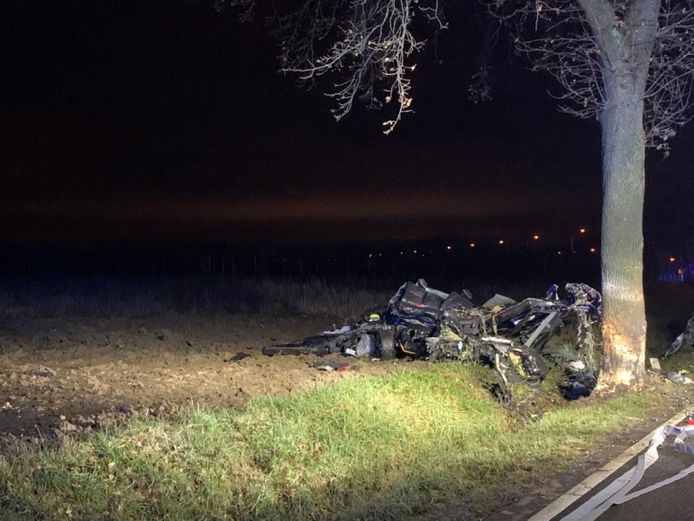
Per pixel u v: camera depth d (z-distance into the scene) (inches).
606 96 539.8
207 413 354.9
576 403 514.6
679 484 309.4
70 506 257.9
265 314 938.1
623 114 531.8
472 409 462.6
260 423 350.6
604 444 378.9
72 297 952.9
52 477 269.4
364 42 484.4
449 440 390.9
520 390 511.5
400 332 601.6
